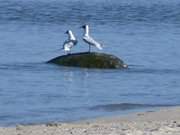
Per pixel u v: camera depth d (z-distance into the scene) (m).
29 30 68.25
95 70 40.19
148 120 22.75
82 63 40.59
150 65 43.91
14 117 26.86
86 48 52.28
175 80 37.81
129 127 19.61
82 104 29.84
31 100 30.94
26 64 42.72
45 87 34.91
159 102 30.33
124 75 39.28
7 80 36.75
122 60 44.06
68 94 32.88
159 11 102.44
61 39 60.16
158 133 18.25
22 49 51.53
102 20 83.81
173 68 42.81
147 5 118.50
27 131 19.33
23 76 38.19
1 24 74.25
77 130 19.12
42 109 28.66
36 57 46.69
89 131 18.86
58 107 29.11
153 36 64.31
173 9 107.94
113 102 30.31
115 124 20.73
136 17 89.56
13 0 118.06
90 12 98.25
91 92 33.62
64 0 127.25
